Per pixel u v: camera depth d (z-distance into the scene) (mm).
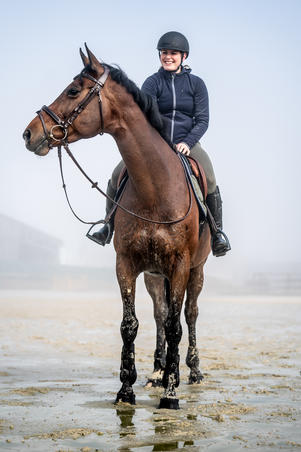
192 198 7820
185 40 8727
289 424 6441
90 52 7277
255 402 7602
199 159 8969
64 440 5816
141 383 9258
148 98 7441
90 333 16984
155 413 7035
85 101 7199
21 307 28031
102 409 7211
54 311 25734
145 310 27469
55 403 7500
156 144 7477
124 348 7652
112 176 8852
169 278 7621
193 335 9383
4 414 6848
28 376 9641
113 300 37156
